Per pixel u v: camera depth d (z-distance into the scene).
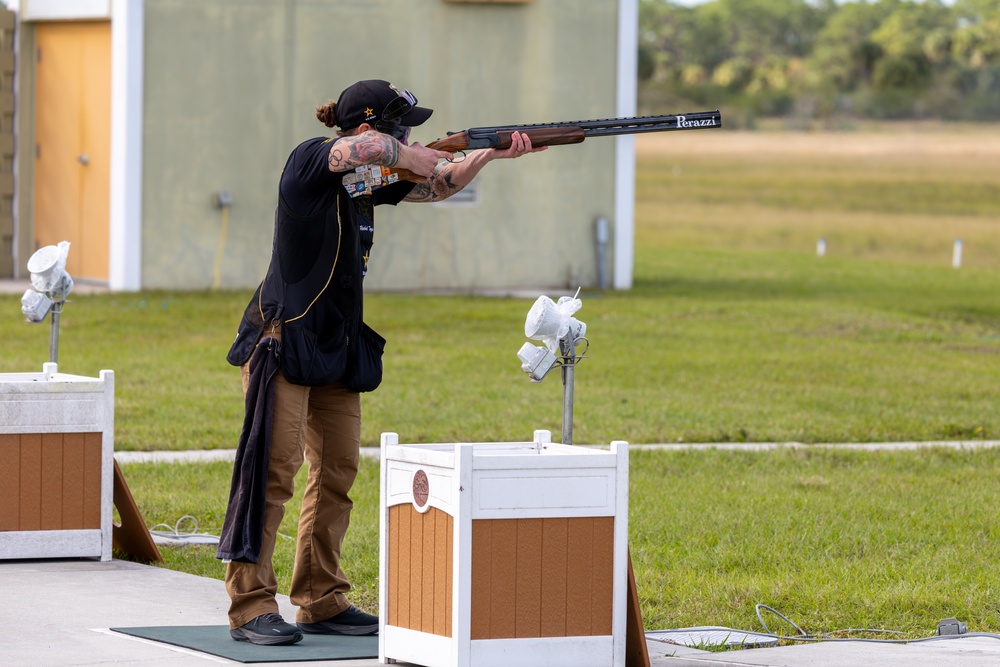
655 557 25.66
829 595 23.14
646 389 47.38
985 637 20.92
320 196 18.38
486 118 75.56
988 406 45.91
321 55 73.06
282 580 23.86
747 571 24.89
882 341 62.16
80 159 72.94
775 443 39.31
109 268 71.75
